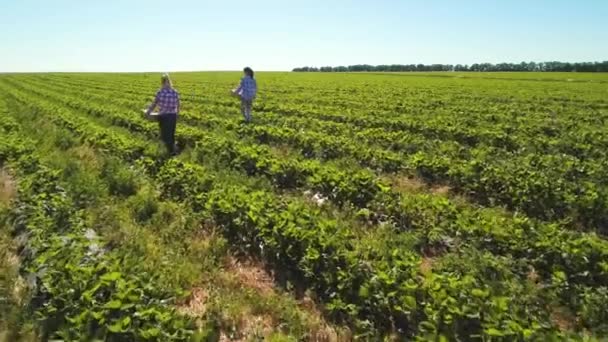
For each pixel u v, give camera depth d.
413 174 13.11
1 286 6.66
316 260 7.16
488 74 98.31
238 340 5.88
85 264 6.71
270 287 7.20
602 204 10.09
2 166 12.68
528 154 15.37
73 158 13.84
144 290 6.10
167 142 14.99
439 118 22.31
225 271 7.54
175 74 92.44
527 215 10.50
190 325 5.69
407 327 6.08
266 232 8.05
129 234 8.43
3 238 8.12
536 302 6.80
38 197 9.12
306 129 19.14
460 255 8.23
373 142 17.00
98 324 5.37
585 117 24.67
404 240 8.55
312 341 5.91
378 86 51.75
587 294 6.80
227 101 30.16
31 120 21.78
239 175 12.19
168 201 10.22
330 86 50.34
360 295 6.38
